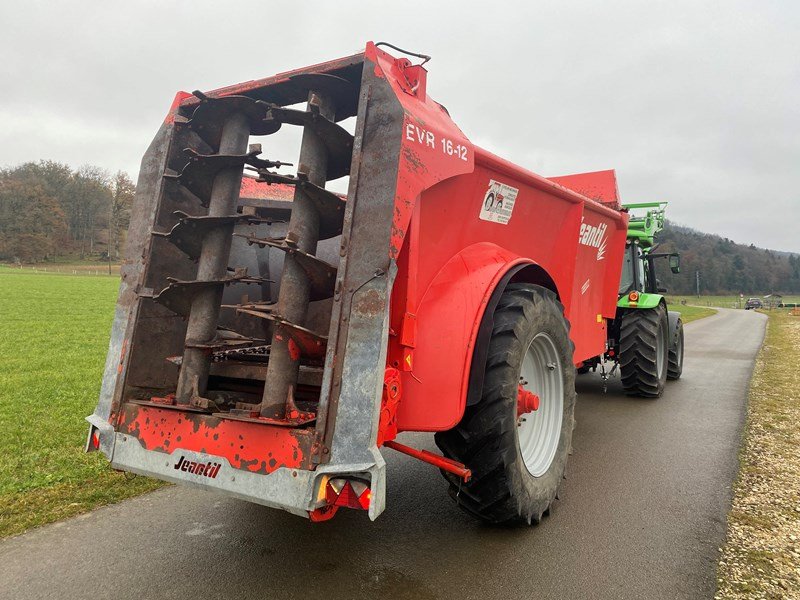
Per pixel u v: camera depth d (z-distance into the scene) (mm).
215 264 3010
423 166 2580
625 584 2666
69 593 2543
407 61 2857
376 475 2137
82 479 3961
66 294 32500
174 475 2609
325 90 2811
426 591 2590
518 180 3629
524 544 3090
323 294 2738
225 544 3055
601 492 3928
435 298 2953
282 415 2541
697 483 4105
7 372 8789
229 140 3037
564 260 4551
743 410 6738
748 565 2848
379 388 2260
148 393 3078
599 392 8039
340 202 2658
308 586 2623
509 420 2852
